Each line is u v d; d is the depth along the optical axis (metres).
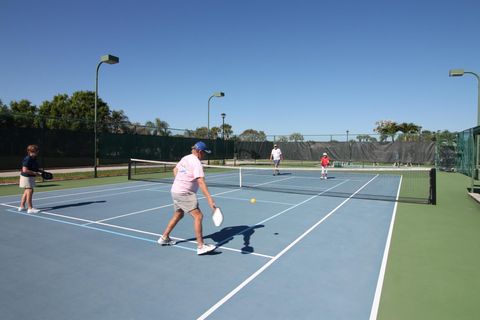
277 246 5.40
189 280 4.06
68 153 18.94
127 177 16.64
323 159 17.06
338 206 8.97
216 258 4.82
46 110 42.44
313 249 5.25
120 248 5.25
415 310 3.37
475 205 9.17
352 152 25.84
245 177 17.81
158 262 4.65
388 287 3.90
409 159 23.75
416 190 12.51
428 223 7.03
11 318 3.19
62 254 4.96
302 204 9.26
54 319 3.18
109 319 3.17
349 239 5.82
